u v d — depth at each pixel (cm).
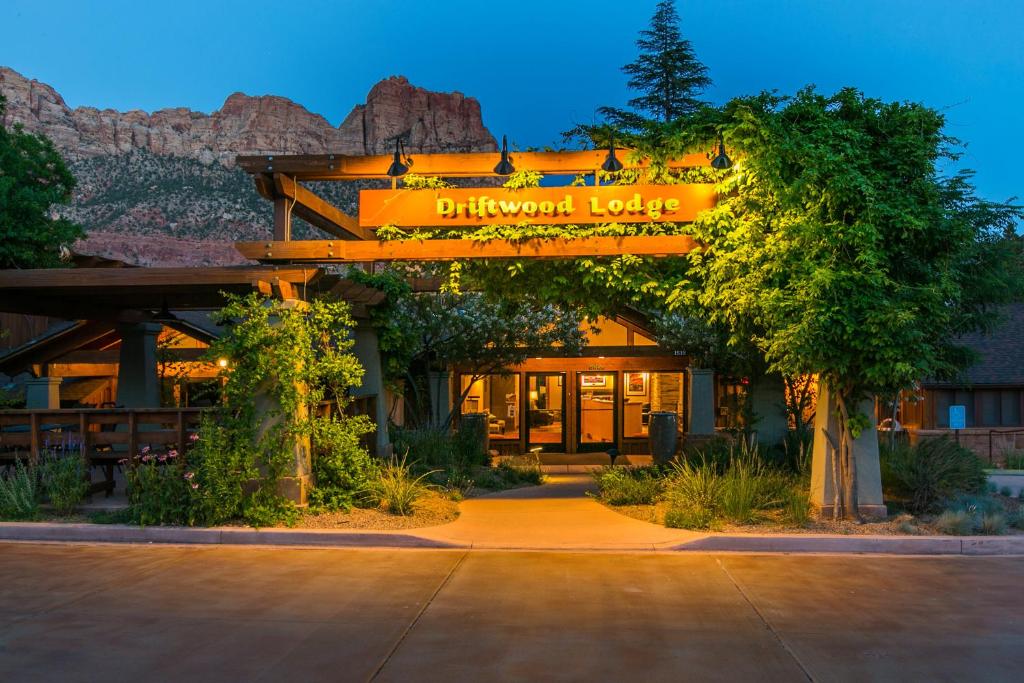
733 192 1095
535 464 1883
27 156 1892
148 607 662
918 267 1014
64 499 1004
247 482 1011
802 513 991
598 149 1120
